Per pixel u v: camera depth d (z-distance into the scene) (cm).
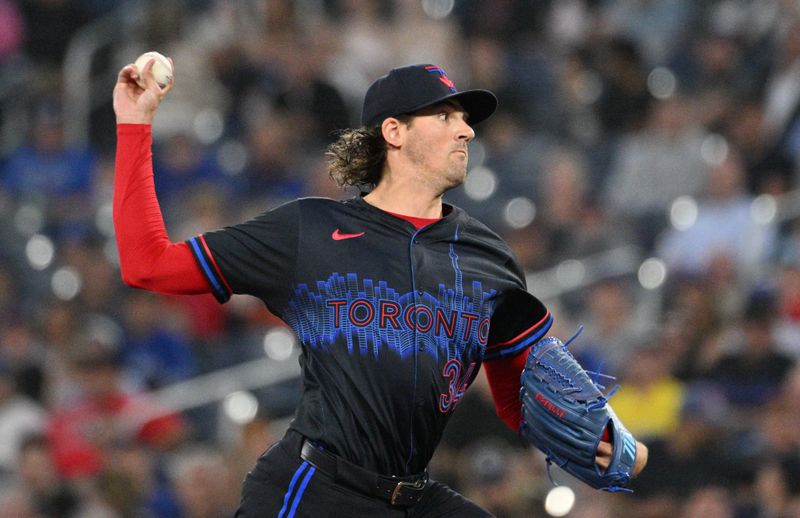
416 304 1382
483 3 4844
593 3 4944
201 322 3644
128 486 3077
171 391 3394
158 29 4591
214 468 3023
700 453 2894
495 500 2814
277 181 4091
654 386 3098
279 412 3328
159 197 4125
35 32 4838
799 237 3584
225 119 4419
